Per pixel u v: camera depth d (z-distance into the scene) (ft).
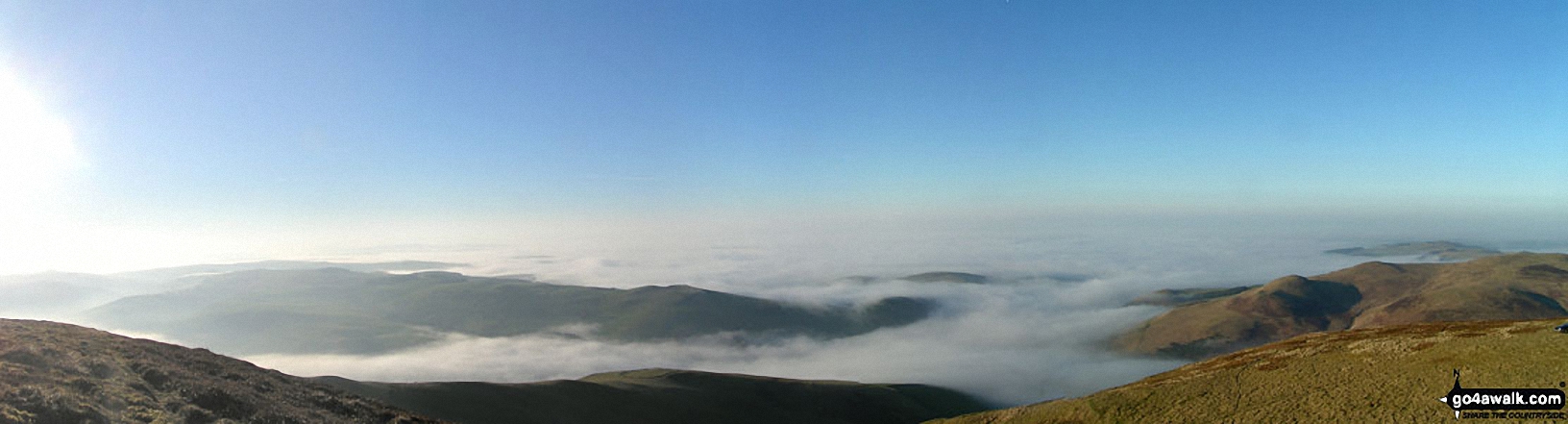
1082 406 220.02
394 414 179.42
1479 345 181.88
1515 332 190.39
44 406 107.65
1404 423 148.05
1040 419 222.69
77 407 111.45
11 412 101.65
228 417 130.72
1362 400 166.61
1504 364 164.04
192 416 125.18
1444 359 179.52
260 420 134.72
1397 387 168.35
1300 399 178.09
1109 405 213.05
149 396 130.62
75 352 150.41
